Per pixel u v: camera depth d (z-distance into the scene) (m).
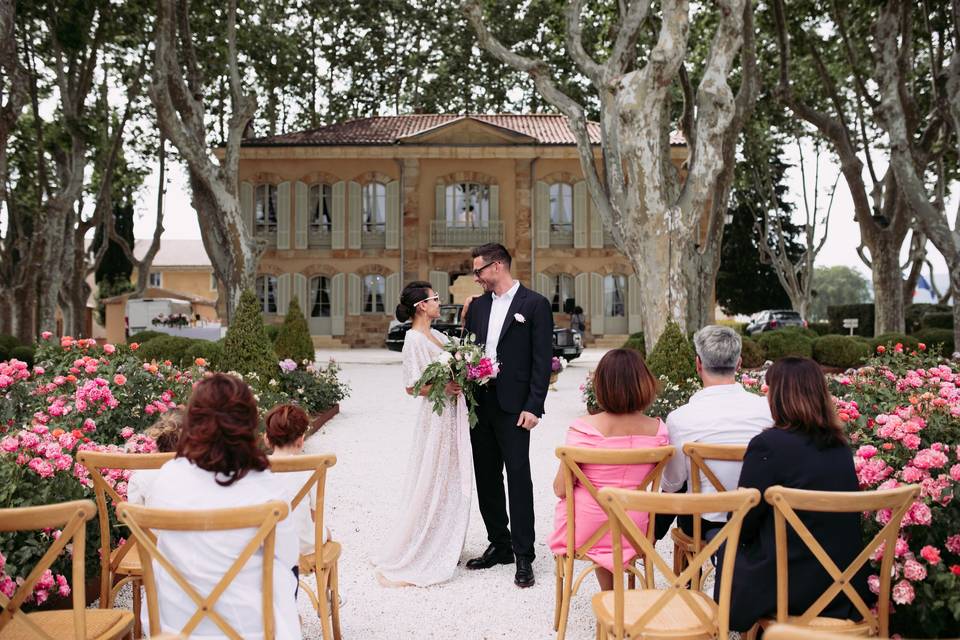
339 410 10.99
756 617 2.68
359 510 5.69
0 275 18.67
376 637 3.45
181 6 17.20
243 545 2.34
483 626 3.58
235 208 17.08
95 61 18.03
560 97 11.71
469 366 4.04
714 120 10.74
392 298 27.09
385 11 28.14
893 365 6.45
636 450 3.14
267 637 2.34
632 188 10.58
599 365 3.49
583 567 4.43
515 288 4.39
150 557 2.36
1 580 2.87
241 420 2.45
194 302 40.12
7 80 16.98
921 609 2.90
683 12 10.20
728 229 37.41
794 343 16.30
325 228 27.38
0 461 3.44
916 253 24.42
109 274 37.97
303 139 26.97
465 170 27.09
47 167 20.59
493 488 4.48
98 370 5.60
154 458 3.06
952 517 3.00
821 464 2.74
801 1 16.59
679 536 3.62
